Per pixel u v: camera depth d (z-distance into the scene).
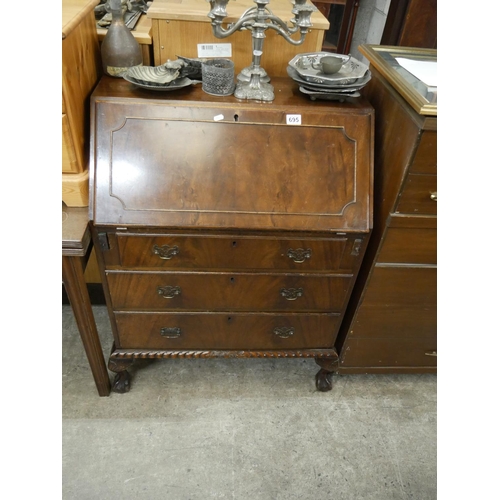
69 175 1.15
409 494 1.33
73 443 1.38
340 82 1.18
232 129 1.18
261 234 1.20
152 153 1.15
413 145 1.08
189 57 1.40
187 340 1.46
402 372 1.63
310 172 1.20
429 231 1.23
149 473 1.32
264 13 1.12
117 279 1.27
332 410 1.55
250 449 1.40
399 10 1.88
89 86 1.25
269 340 1.49
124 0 1.53
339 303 1.39
